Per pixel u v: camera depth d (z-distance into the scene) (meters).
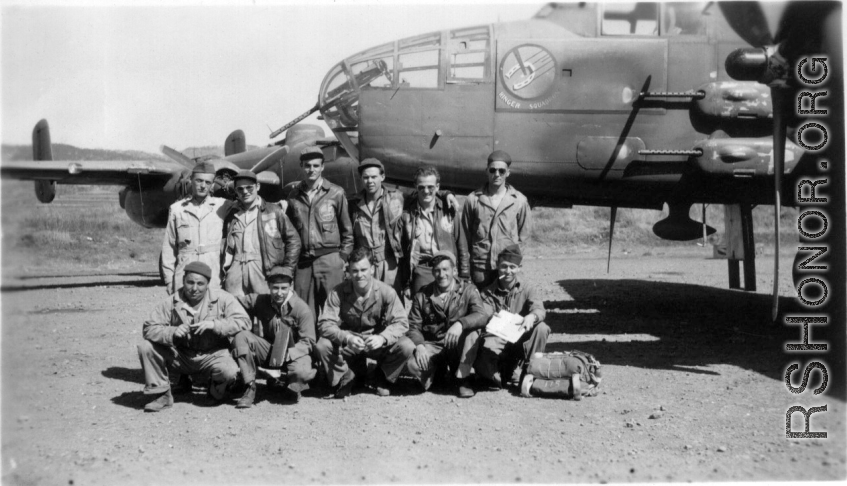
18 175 6.06
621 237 22.89
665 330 8.41
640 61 7.34
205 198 6.11
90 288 14.10
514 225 6.23
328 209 6.16
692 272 15.44
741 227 11.08
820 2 6.08
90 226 23.09
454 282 5.70
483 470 4.02
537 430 4.74
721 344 7.55
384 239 6.24
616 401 5.42
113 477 3.95
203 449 4.42
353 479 3.90
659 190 7.62
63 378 6.37
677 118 7.38
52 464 4.14
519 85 7.40
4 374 6.48
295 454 4.32
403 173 7.68
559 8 7.59
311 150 6.21
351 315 5.56
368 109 7.59
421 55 7.54
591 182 7.56
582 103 7.39
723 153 7.15
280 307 5.51
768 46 6.37
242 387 5.84
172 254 6.04
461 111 7.45
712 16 7.39
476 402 5.48
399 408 5.32
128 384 6.16
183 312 5.34
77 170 15.21
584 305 10.54
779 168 6.47
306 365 5.46
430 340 5.73
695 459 4.16
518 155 7.46
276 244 5.99
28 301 11.31
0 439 4.61
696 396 5.53
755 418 4.96
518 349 5.84
